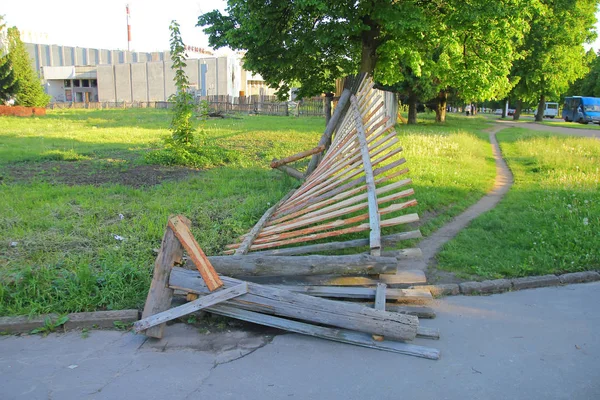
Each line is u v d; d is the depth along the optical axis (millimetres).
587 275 5461
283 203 7938
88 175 10555
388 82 16203
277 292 4137
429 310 4504
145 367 3660
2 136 18266
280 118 35500
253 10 11477
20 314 4387
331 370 3617
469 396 3289
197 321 4406
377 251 5086
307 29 12203
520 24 13336
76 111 43625
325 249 5543
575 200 8297
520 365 3693
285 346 3986
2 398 3238
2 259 5480
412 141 16922
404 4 11945
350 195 7508
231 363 3721
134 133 19953
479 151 16562
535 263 5777
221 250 6004
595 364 3697
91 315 4363
